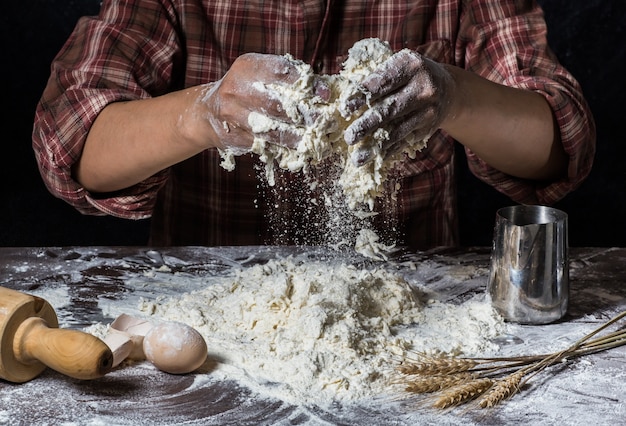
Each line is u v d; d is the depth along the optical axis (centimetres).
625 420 106
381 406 109
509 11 185
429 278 154
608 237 300
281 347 122
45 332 111
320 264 153
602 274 156
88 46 173
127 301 142
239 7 185
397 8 189
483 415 107
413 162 194
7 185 316
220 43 187
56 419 105
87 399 110
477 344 126
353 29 189
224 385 114
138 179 164
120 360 117
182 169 191
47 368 117
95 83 166
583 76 287
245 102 123
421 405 110
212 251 167
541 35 183
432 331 131
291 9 185
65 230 318
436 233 200
